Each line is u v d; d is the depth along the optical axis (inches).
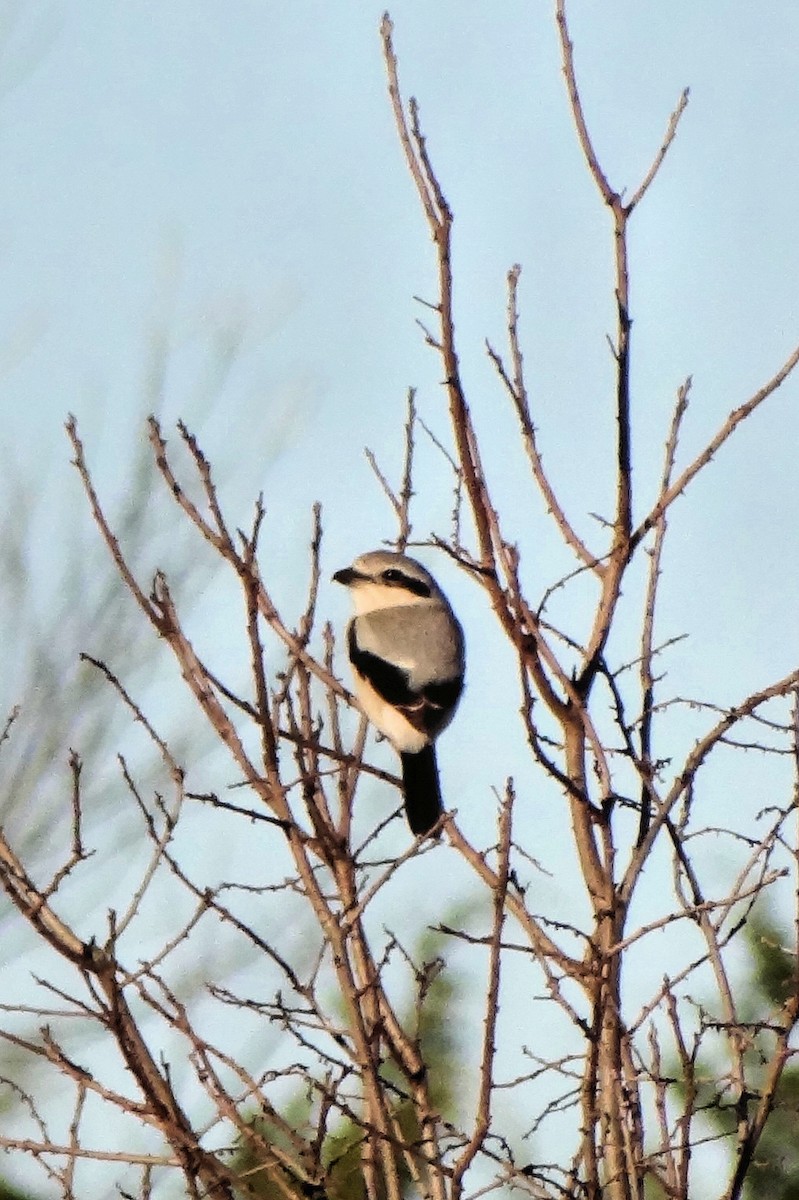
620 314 397.4
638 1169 372.5
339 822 429.4
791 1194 475.8
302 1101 455.5
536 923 385.7
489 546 394.6
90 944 368.5
